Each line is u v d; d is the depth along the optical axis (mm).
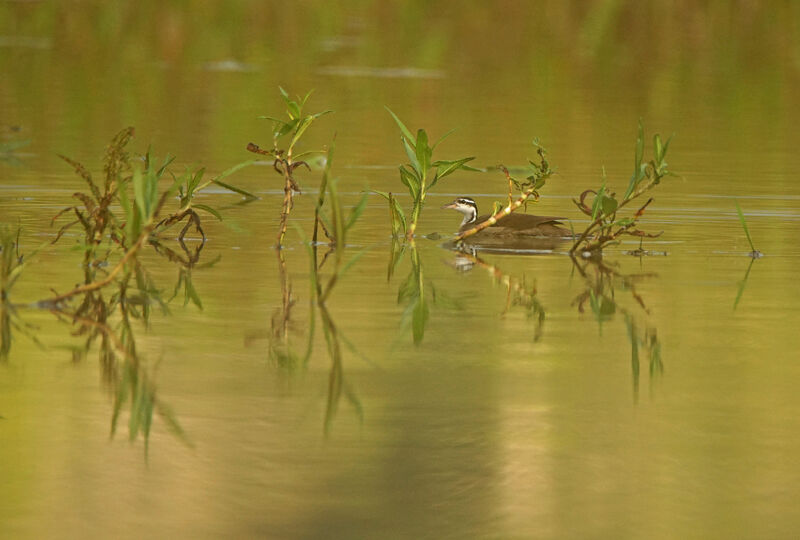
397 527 8430
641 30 54625
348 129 33844
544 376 11859
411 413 10703
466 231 19297
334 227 15227
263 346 12820
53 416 10578
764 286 16031
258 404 10906
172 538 8250
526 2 58781
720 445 9969
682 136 33625
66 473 9344
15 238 18578
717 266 17484
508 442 10000
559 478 9281
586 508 8734
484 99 40594
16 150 28719
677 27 55094
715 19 56156
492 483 9172
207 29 54531
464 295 15406
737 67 48125
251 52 50531
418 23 56688
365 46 52438
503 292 15641
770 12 57031
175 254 17875
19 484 9117
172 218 18828
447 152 29844
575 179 26141
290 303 14805
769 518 8562
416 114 36938
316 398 11086
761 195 24062
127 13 56625
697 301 15125
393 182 25688
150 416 10602
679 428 10352
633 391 11359
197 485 9125
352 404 10922
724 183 25562
